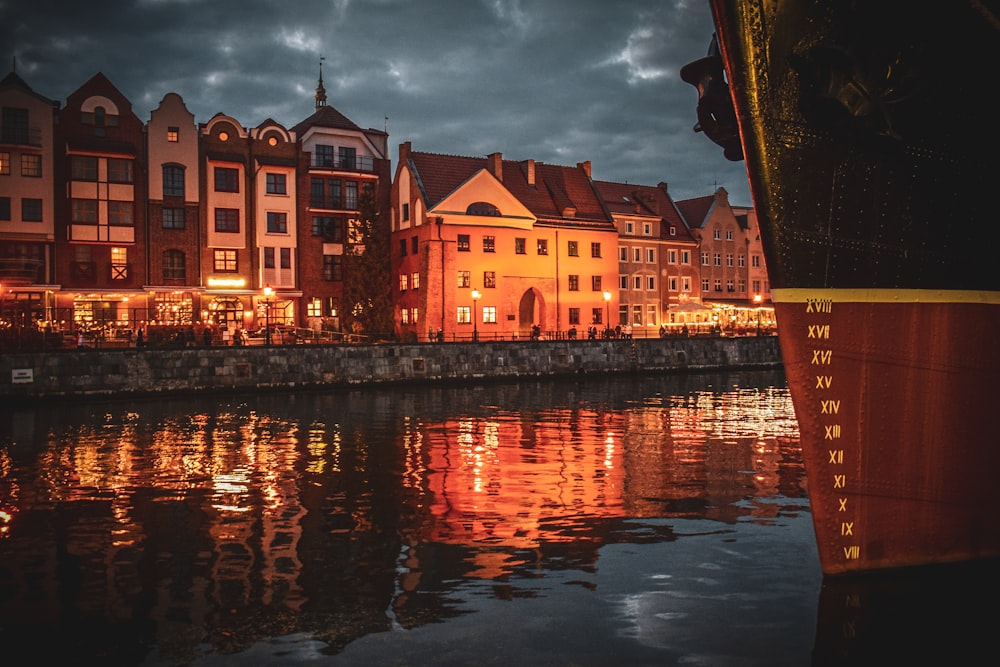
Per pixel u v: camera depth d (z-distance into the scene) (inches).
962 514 351.6
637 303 2598.4
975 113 342.6
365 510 531.8
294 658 292.4
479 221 2177.7
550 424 1012.5
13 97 1769.2
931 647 291.7
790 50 307.7
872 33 314.8
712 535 453.4
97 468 702.5
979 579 345.1
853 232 327.6
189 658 293.4
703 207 2871.6
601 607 339.0
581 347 1937.7
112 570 402.3
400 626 321.7
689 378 1939.0
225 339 1718.8
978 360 353.4
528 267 2276.1
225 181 2012.8
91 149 1831.9
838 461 328.2
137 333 1678.2
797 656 287.1
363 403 1314.0
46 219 1800.0
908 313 339.6
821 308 325.1
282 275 2071.9
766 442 842.8
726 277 2849.4
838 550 331.0
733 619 321.7
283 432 943.0
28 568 406.3
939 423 345.7
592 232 2407.7
